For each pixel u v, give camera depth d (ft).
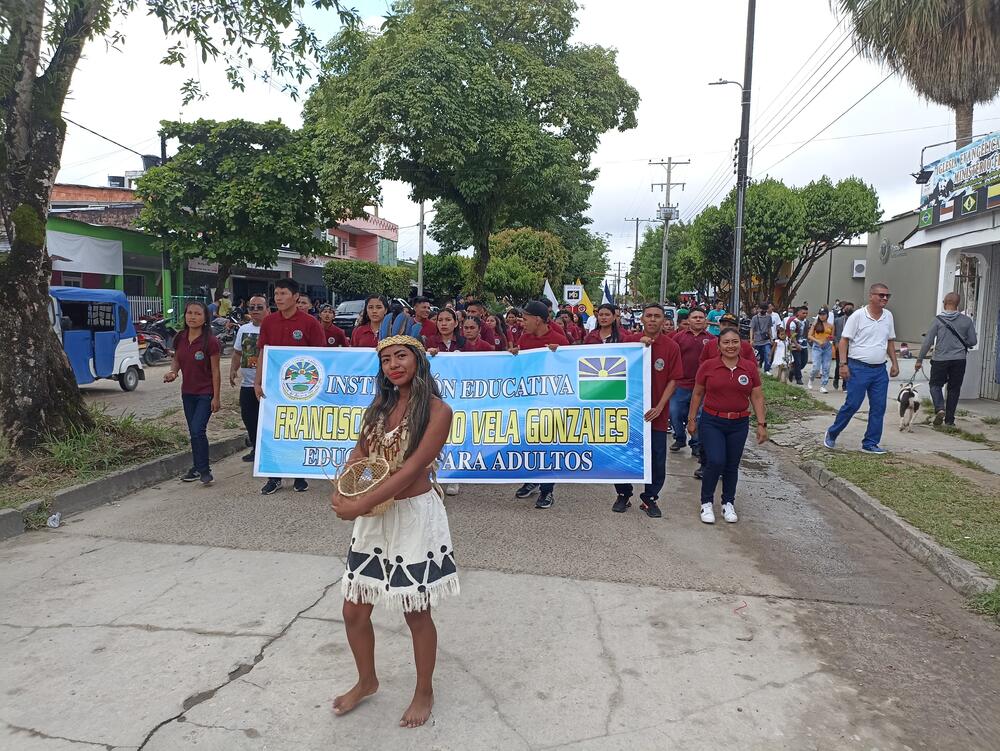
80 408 24.57
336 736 10.06
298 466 22.66
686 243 183.42
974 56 43.80
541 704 10.92
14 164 23.30
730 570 16.65
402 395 10.11
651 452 20.88
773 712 10.81
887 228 104.78
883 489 22.40
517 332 35.68
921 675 12.00
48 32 24.07
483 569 16.33
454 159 58.08
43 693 11.03
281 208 71.61
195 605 14.20
